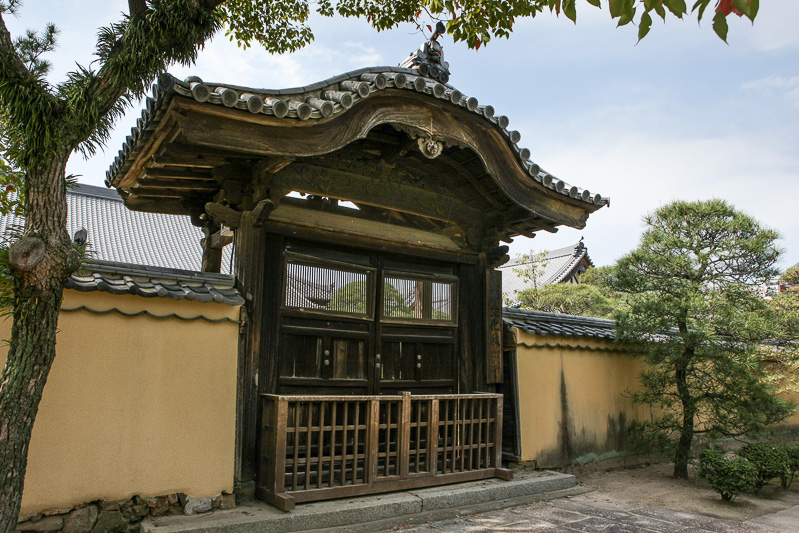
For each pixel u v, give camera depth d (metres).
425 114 5.54
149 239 19.50
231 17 8.04
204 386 4.85
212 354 4.95
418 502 5.29
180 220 21.41
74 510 4.16
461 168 6.56
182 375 4.76
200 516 4.53
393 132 5.97
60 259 3.23
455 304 6.95
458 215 7.02
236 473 4.92
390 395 6.03
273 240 5.68
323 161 5.92
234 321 5.07
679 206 7.84
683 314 7.56
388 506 5.09
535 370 7.24
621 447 8.17
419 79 5.27
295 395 5.45
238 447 4.97
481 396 6.28
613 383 8.23
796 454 7.37
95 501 4.26
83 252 3.54
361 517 4.93
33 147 3.27
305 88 4.96
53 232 3.26
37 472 4.04
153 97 4.14
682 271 7.72
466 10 6.80
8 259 3.09
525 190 6.39
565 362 7.65
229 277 5.41
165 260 18.39
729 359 7.32
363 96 4.89
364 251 6.36
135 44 3.55
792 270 9.23
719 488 6.51
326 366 5.84
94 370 4.38
